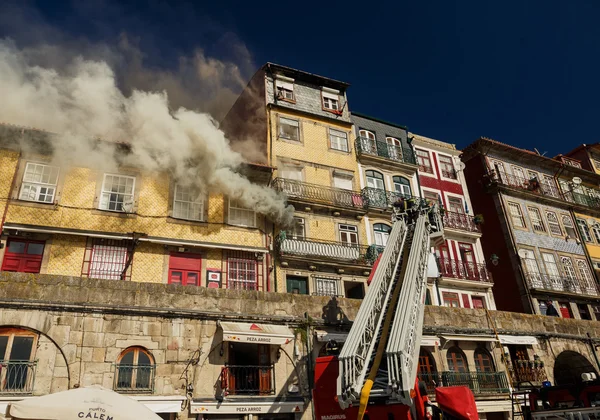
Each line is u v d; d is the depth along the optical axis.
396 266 13.34
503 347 19.30
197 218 19.34
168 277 18.16
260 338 13.98
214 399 13.15
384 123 28.17
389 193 25.17
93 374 12.10
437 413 10.02
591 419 10.50
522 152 32.06
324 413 10.67
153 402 12.23
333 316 16.02
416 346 10.79
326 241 22.16
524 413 12.27
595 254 32.19
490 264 29.34
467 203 28.91
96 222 17.50
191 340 13.52
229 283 19.12
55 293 12.44
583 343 21.62
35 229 16.39
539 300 27.53
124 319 12.93
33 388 11.46
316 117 25.38
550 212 31.64
